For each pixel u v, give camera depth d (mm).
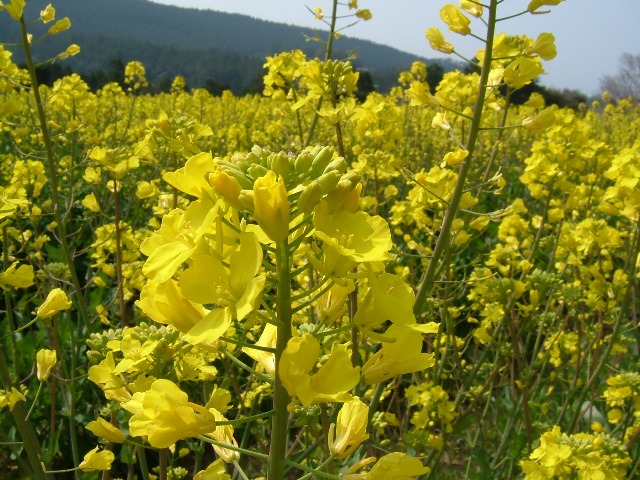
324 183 1731
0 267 5457
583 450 3545
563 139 5477
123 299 4551
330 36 5969
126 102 19609
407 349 1913
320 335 1840
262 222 1684
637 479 4691
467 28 3682
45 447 4969
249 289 1601
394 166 5621
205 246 1711
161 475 2699
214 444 1907
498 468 5004
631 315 7105
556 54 3709
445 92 5273
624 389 4504
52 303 3191
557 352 5336
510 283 4816
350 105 4758
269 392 4184
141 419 1788
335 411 3268
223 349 2037
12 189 5312
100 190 8789
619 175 4910
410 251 6598
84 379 5266
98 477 4727
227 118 18688
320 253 1932
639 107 28016
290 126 12875
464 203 4734
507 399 5582
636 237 4734
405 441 4461
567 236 5621
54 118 12359
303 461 4121
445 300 4660
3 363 3039
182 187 1786
